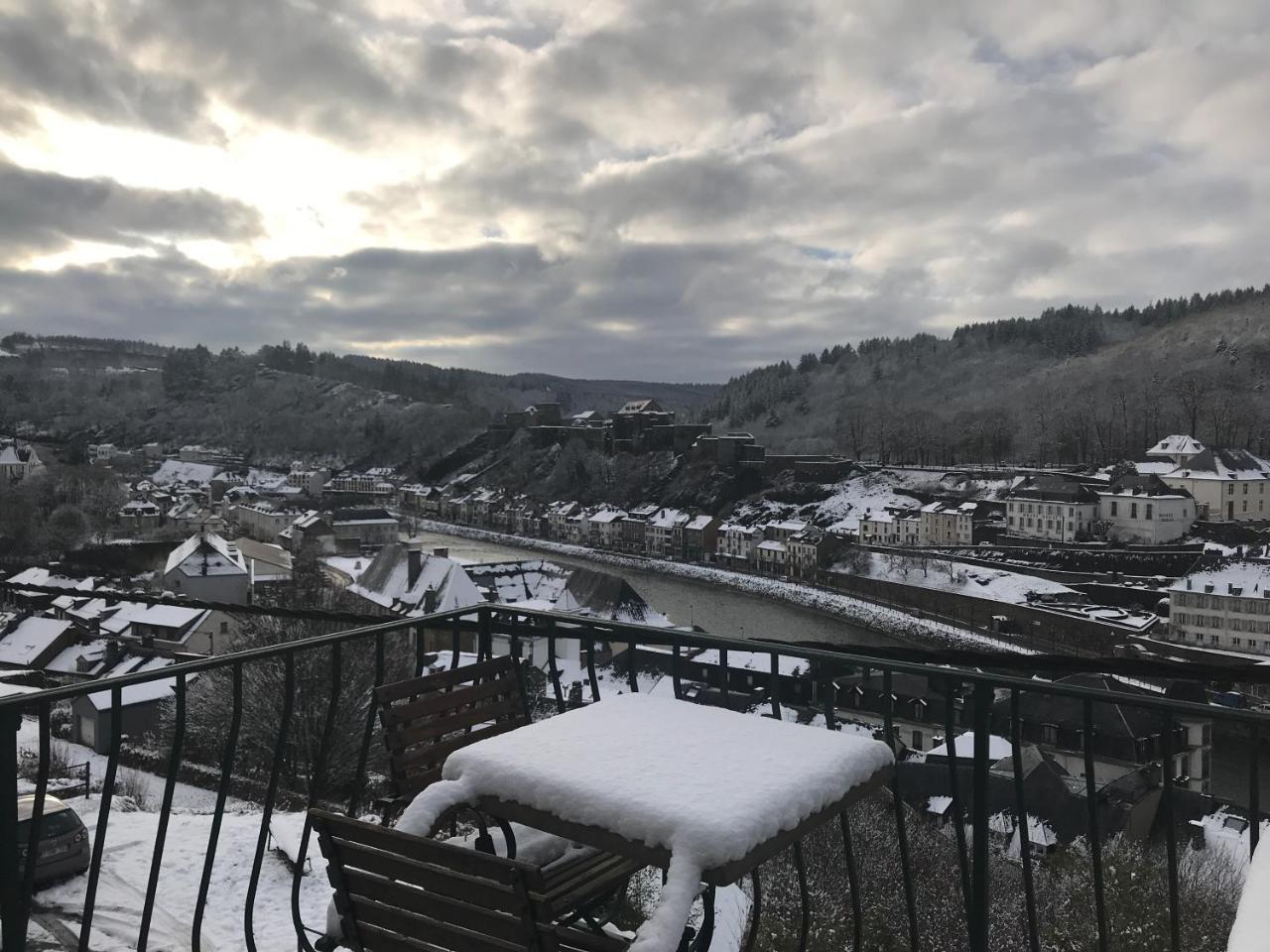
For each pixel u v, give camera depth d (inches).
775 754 107.9
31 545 4190.5
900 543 4480.8
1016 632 3004.4
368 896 94.0
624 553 5108.3
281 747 144.3
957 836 128.6
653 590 4074.8
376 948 94.3
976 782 127.2
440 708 146.9
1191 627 2704.2
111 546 4271.7
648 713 122.8
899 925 651.5
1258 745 108.2
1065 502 3865.7
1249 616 2583.7
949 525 4330.7
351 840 94.3
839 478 5364.2
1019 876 744.3
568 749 108.8
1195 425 5679.1
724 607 3681.1
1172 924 120.1
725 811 91.1
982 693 127.3
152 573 3693.4
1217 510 3878.0
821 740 112.8
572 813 97.4
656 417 6850.4
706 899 110.6
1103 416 6200.8
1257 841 94.3
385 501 7667.3
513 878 80.4
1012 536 3991.1
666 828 90.1
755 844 90.5
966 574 3501.5
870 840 729.6
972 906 127.5
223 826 339.0
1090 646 2773.1
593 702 128.9
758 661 1793.8
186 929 261.3
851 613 3452.3
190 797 956.0
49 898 276.7
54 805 294.5
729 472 5684.1
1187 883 777.6
